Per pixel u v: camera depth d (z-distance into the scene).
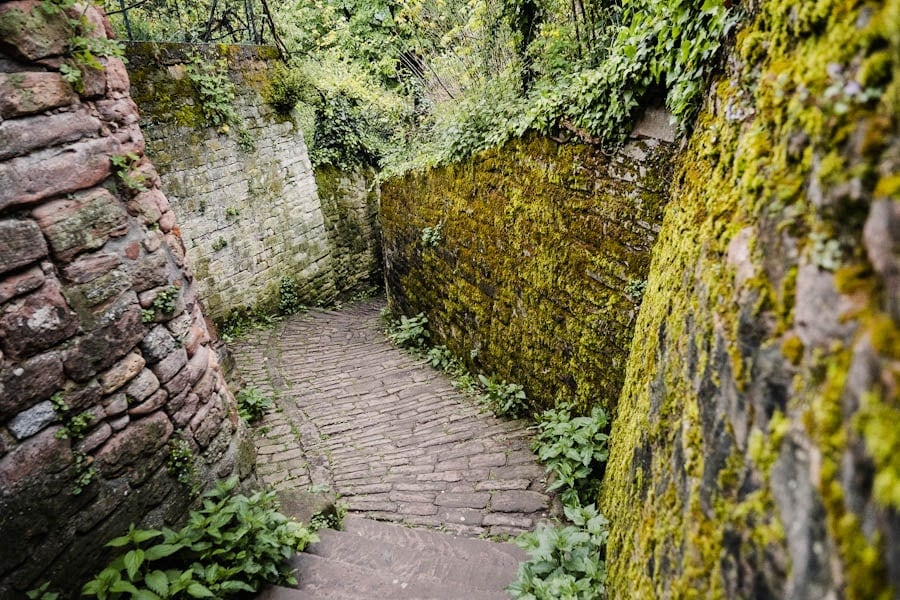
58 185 1.93
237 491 2.84
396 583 2.46
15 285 1.82
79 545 2.03
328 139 10.20
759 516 0.96
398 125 9.17
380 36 9.92
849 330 0.75
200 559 2.32
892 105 0.75
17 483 1.84
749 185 1.29
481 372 5.39
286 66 8.45
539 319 4.27
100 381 2.09
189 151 6.90
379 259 11.42
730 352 1.18
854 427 0.70
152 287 2.32
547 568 2.37
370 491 3.64
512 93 5.11
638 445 2.14
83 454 2.04
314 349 7.11
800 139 1.05
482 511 3.33
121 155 2.20
